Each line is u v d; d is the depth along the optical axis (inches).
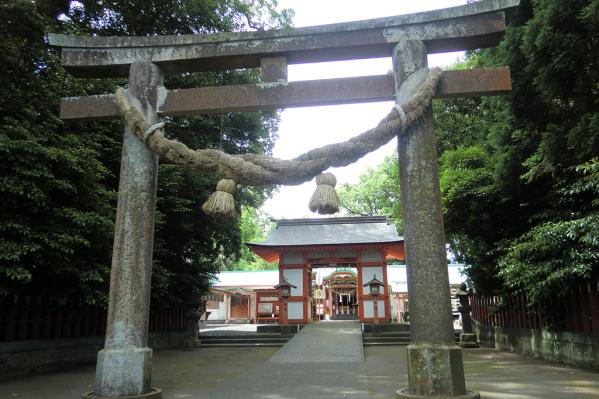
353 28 239.9
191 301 628.4
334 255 826.8
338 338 552.7
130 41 253.3
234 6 586.9
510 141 409.4
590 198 356.5
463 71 232.4
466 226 489.4
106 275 364.5
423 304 209.3
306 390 258.5
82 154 338.3
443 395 198.2
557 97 346.3
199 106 245.9
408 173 223.6
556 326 374.0
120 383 215.8
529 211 429.1
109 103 252.7
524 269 348.8
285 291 793.6
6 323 333.4
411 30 237.9
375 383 284.4
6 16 330.6
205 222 559.2
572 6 302.5
